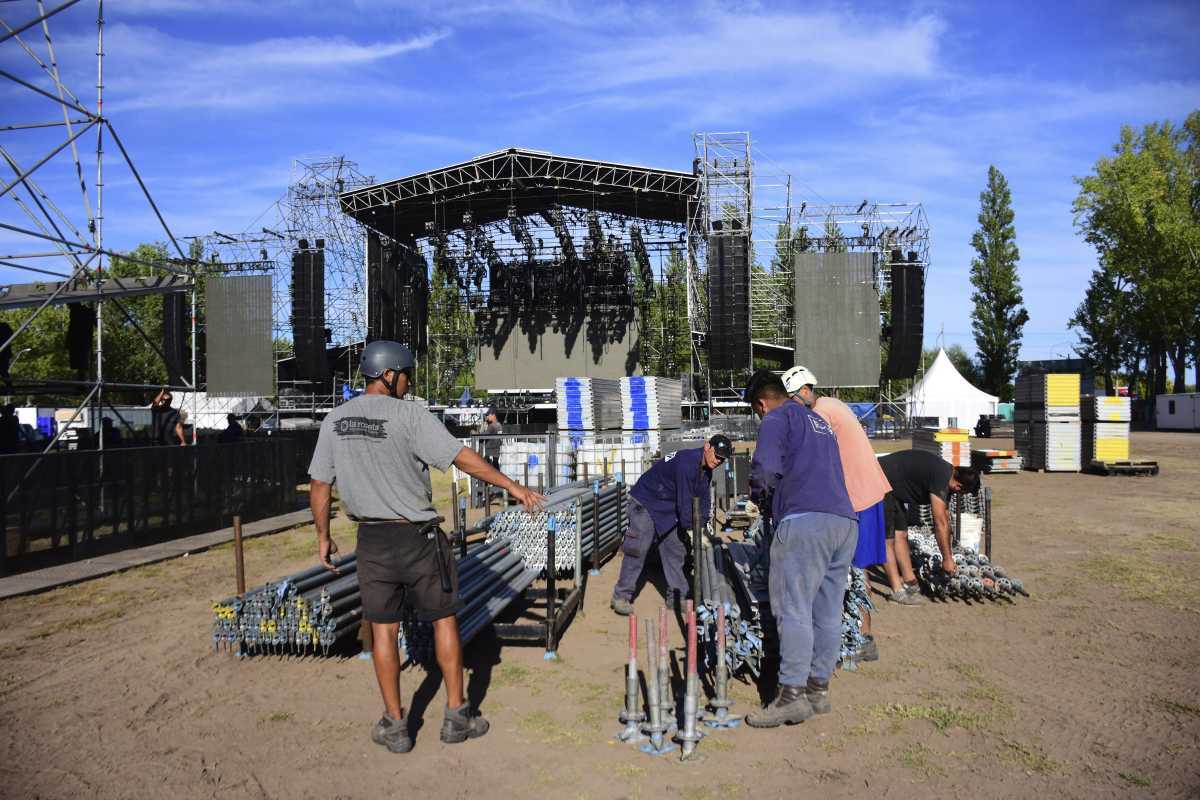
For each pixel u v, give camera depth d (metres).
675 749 3.87
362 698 4.69
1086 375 21.11
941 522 6.68
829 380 32.53
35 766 3.80
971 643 5.63
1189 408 47.97
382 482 3.79
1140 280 48.66
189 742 4.06
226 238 34.38
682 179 34.94
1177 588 7.28
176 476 10.66
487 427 19.81
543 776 3.59
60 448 14.30
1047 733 4.02
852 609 5.10
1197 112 46.66
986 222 62.41
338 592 5.40
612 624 6.35
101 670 5.29
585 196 38.28
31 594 7.57
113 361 40.12
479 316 43.16
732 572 5.78
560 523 7.54
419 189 35.88
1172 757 3.71
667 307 43.50
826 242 32.91
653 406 18.52
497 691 4.76
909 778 3.54
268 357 32.75
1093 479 18.17
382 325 38.25
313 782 3.57
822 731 4.07
